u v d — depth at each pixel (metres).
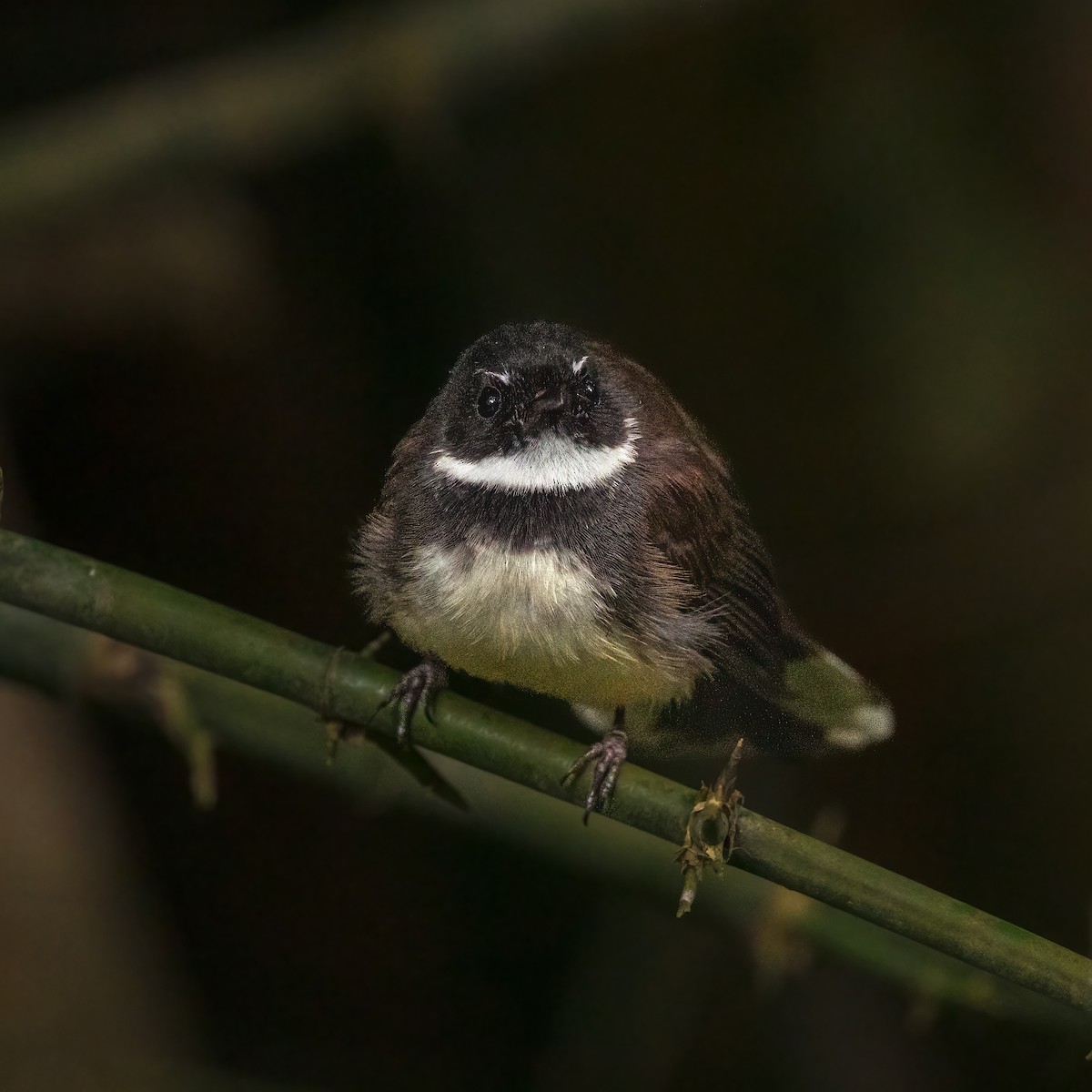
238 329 2.87
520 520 2.80
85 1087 2.81
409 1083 2.85
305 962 2.86
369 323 2.87
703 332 2.87
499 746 2.75
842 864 2.74
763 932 2.76
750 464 2.87
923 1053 2.83
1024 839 2.86
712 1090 2.84
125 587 2.75
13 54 2.86
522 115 2.86
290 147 2.83
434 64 2.83
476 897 2.86
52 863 2.82
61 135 2.82
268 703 2.76
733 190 2.87
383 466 2.87
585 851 2.76
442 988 2.86
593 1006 2.85
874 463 2.87
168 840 2.85
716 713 2.80
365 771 2.76
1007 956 2.74
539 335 2.81
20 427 2.86
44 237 2.85
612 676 2.79
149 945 2.84
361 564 2.80
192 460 2.87
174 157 2.83
